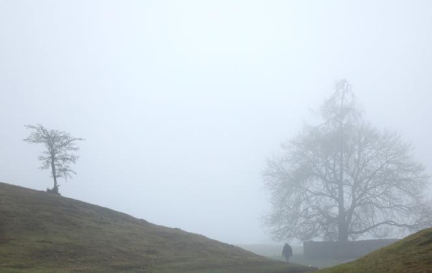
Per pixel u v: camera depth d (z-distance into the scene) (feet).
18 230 80.94
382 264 46.57
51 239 80.59
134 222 111.86
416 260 44.21
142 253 85.92
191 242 102.17
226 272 81.66
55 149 127.65
